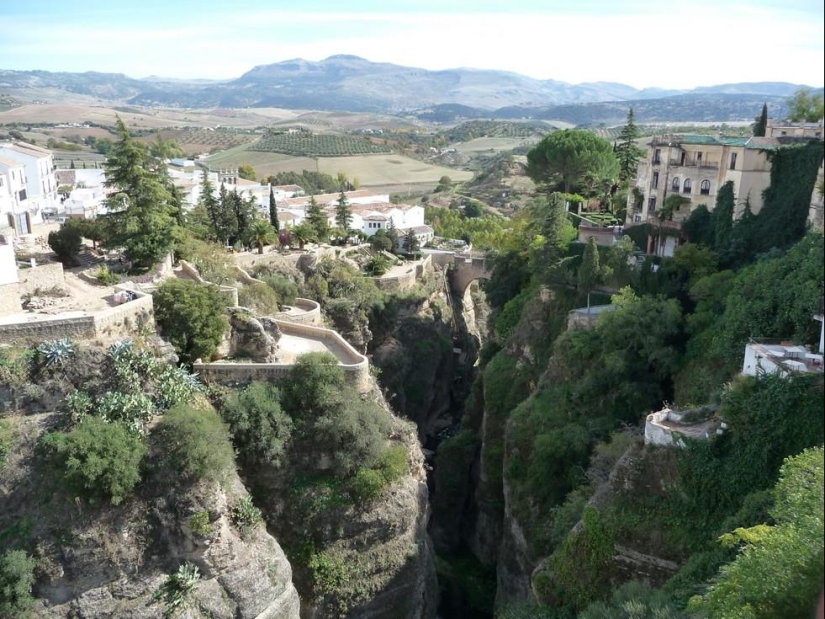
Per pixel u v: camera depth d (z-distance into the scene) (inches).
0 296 1654.8
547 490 1969.7
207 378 1815.9
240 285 2468.0
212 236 3125.0
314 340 2177.7
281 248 3380.9
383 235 4005.9
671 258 2317.9
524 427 2219.5
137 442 1489.9
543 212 2856.8
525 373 2568.9
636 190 2878.9
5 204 2829.7
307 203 5088.6
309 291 3083.2
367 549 1790.1
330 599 1728.6
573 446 1926.7
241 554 1546.5
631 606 1171.9
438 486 2691.9
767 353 1503.4
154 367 1627.7
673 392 1969.7
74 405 1498.5
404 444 1989.4
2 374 1483.8
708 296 2057.1
